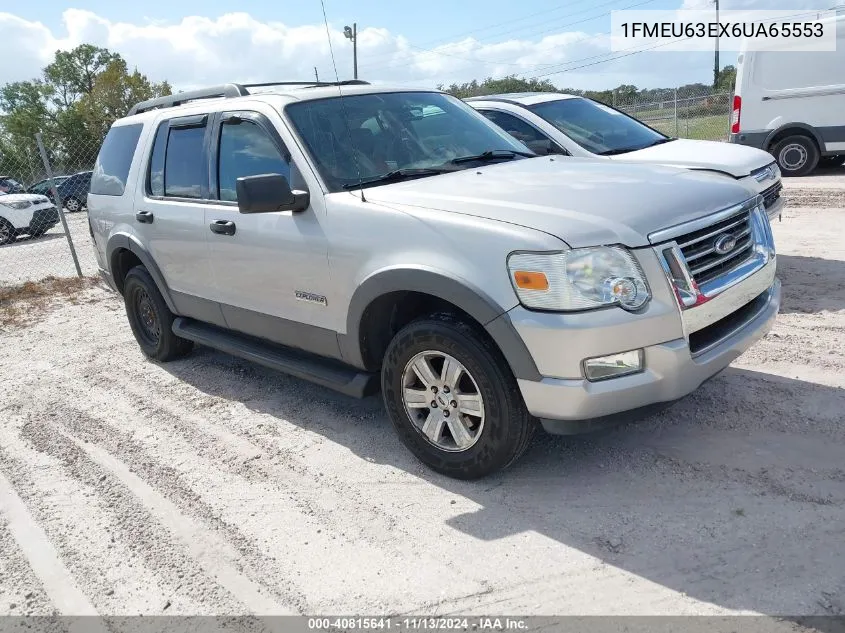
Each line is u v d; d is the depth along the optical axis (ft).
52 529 11.55
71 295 29.84
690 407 13.38
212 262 15.19
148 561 10.45
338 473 12.41
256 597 9.40
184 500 12.02
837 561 8.84
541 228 10.02
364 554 10.04
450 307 11.64
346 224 12.03
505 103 24.25
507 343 10.10
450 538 10.21
